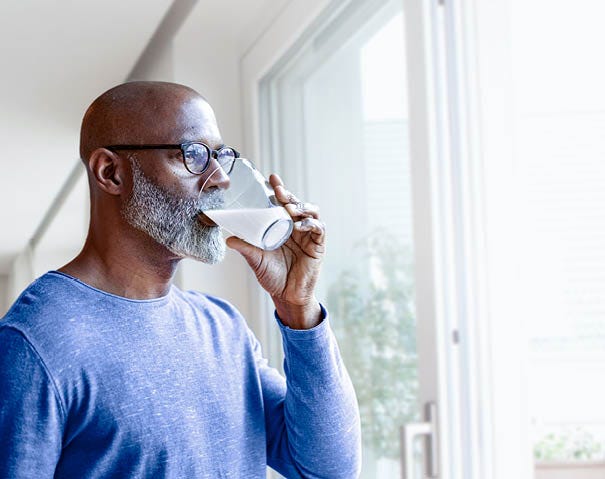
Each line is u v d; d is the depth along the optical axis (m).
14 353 1.09
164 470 1.15
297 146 2.77
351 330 2.37
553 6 4.62
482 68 1.90
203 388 1.23
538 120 4.65
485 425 1.86
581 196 4.62
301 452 1.31
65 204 5.44
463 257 1.87
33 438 1.07
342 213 2.40
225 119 3.18
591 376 4.63
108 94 1.25
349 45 2.31
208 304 1.35
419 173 1.88
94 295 1.18
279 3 2.69
